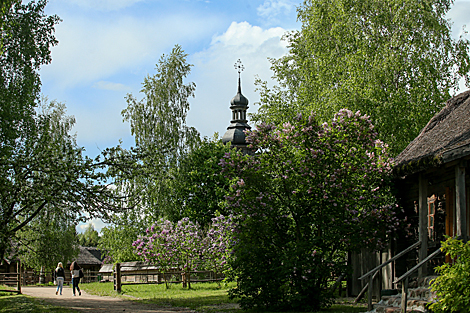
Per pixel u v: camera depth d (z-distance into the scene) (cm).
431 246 1244
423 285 1202
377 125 2200
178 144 3459
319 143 1277
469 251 910
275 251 1280
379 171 1322
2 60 1731
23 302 1581
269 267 1257
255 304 1358
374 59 2355
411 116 2264
